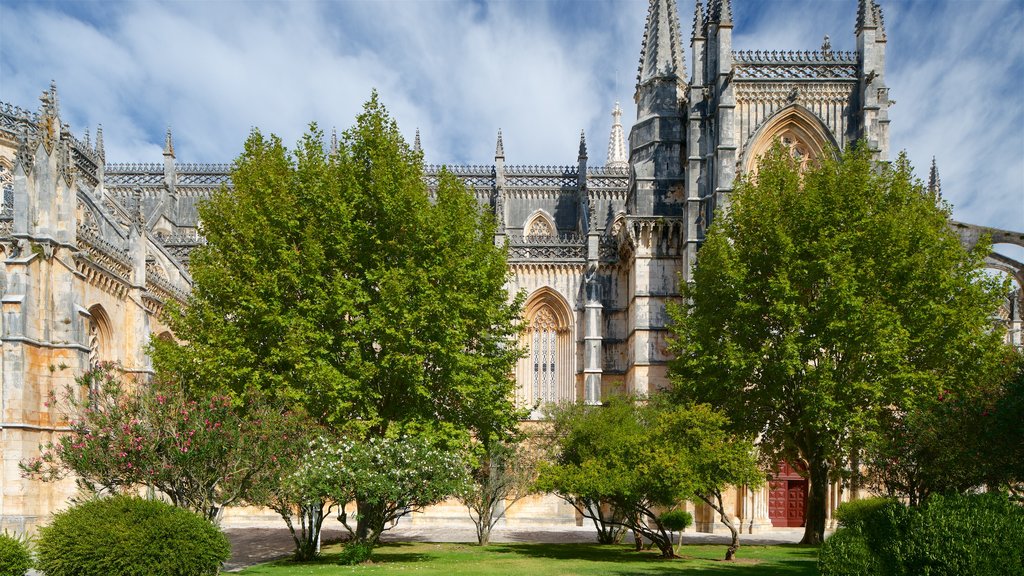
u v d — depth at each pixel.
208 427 24.55
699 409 32.44
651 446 31.78
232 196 36.22
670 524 35.44
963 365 34.81
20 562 20.02
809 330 35.25
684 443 31.77
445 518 54.59
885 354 32.53
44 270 36.47
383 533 47.75
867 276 34.06
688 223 52.03
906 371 33.47
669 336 53.84
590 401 55.94
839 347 33.84
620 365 58.47
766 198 37.97
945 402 25.53
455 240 34.00
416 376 30.81
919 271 34.34
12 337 34.75
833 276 33.44
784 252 35.72
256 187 33.41
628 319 57.94
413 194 32.94
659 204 55.38
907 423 27.66
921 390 33.66
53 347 36.38
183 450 23.88
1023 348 47.34
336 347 31.92
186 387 29.53
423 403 33.06
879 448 30.48
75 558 18.66
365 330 31.09
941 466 25.97
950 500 17.22
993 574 15.27
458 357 31.78
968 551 15.54
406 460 28.17
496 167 68.50
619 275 59.31
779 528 49.50
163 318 35.47
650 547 36.97
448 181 36.72
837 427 33.25
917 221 35.72
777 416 37.66
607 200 69.50
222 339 31.17
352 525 50.81
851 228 35.59
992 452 22.17
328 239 32.50
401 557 31.23
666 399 42.91
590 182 70.44
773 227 36.34
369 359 31.84
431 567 27.05
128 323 43.62
